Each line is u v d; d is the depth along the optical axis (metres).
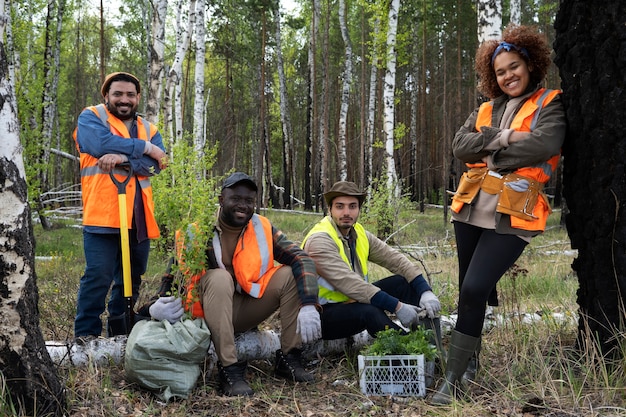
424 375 3.34
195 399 3.30
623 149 3.12
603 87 3.14
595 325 3.37
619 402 2.96
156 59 11.01
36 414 2.77
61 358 3.55
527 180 3.11
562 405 3.00
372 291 3.73
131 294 3.90
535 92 3.24
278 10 26.98
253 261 3.63
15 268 2.76
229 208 3.54
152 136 4.39
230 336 3.42
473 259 3.19
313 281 3.60
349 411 3.14
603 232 3.25
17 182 2.80
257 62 28.78
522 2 26.03
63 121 30.06
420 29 27.23
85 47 32.47
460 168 27.62
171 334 3.32
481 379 3.43
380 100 26.55
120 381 3.44
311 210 27.73
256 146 35.81
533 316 4.46
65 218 16.86
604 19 3.13
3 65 2.82
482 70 3.43
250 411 3.13
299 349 3.70
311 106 28.14
